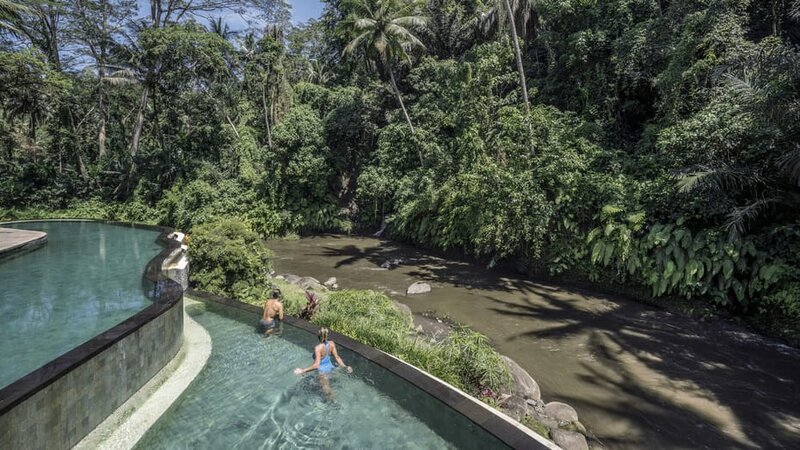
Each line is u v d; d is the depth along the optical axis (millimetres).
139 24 28688
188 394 5457
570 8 17906
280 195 25016
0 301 7137
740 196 11000
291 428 4711
